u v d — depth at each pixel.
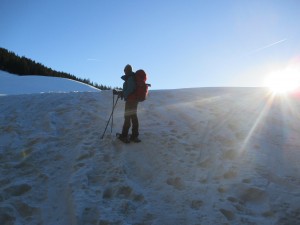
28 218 5.57
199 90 12.45
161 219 5.27
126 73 7.75
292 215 5.23
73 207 5.51
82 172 6.45
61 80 46.94
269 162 6.68
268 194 5.66
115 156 7.08
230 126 8.41
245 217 5.21
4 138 8.47
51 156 7.32
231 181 6.04
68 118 9.35
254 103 10.32
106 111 9.88
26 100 11.71
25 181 6.41
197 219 5.23
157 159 6.96
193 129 8.29
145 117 9.23
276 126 8.53
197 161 6.79
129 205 5.54
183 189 5.95
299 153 7.07
